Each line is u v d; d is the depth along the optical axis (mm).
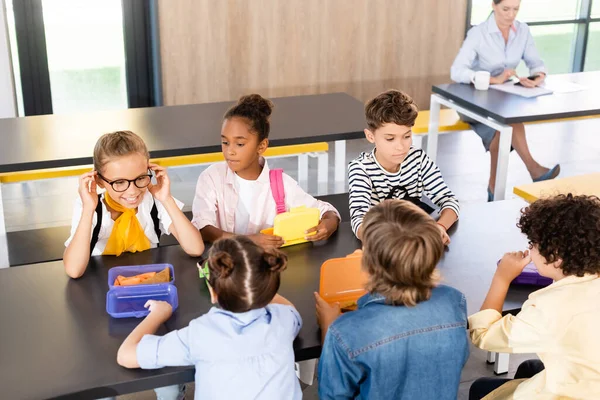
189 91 5395
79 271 2041
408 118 2375
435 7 5781
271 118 3666
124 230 2158
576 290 1662
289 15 5434
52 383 1591
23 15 4914
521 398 1798
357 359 1570
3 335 1765
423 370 1631
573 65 6422
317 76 5688
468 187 4676
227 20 5289
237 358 1578
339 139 3441
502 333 1716
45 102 5199
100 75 5293
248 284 1530
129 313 1843
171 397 2201
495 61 4484
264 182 2496
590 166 5027
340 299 1928
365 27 5660
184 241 2168
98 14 5121
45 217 4238
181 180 4773
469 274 2109
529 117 3666
